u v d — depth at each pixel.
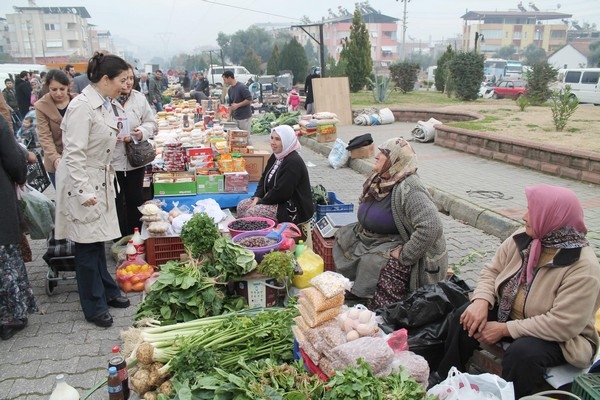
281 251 4.43
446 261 4.12
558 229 2.85
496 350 3.14
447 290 3.48
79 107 3.98
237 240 4.56
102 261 4.57
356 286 4.24
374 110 18.17
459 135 12.01
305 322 3.19
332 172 10.97
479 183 8.70
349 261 4.43
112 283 4.66
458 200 7.59
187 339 3.34
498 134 11.16
